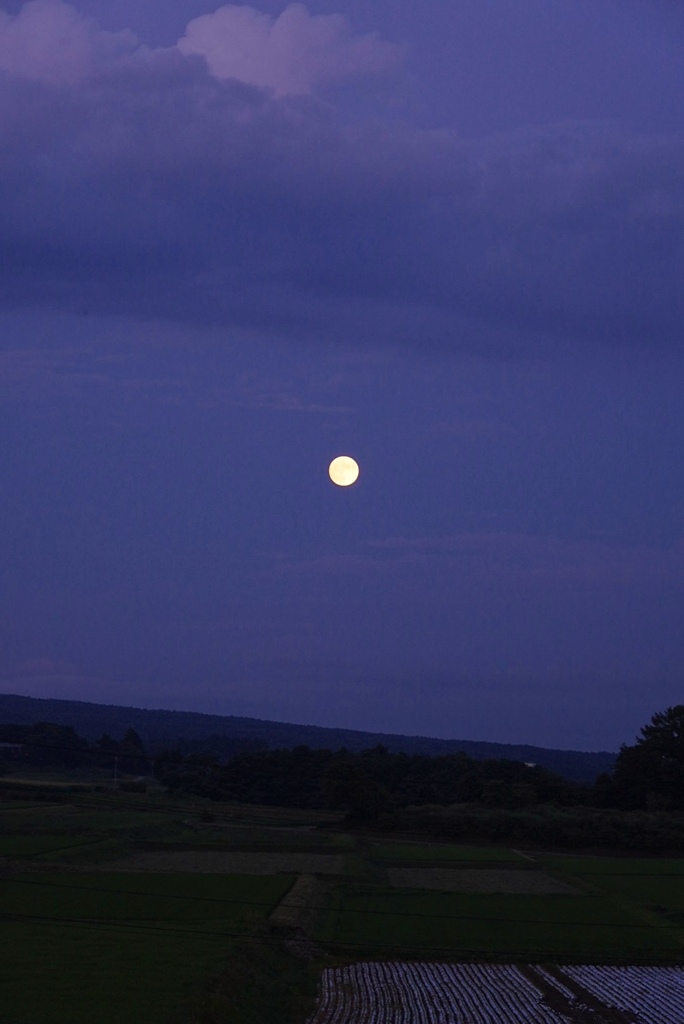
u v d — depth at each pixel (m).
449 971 49.09
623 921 62.53
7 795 120.12
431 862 95.31
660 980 47.41
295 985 45.53
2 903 60.41
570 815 120.31
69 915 56.62
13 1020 34.50
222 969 42.94
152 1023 34.78
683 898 74.00
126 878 72.81
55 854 83.19
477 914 64.12
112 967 42.75
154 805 120.12
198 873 76.75
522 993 44.75
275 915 58.00
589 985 46.28
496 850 108.25
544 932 58.38
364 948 53.12
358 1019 40.47
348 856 92.25
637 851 111.06
